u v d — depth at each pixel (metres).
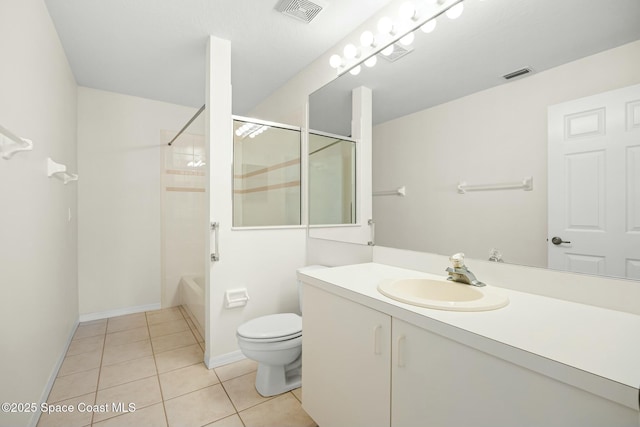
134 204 3.21
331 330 1.28
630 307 0.94
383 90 1.77
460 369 0.81
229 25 2.00
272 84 2.91
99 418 1.53
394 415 0.99
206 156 2.16
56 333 1.98
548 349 0.69
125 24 1.98
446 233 1.44
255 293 2.24
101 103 3.04
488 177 1.28
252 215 2.29
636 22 0.91
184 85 2.94
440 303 0.97
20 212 1.35
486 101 1.29
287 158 2.49
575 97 1.04
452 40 1.42
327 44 2.24
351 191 2.01
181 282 3.43
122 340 2.49
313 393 1.39
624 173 0.94
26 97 1.45
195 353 2.27
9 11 1.25
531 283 1.16
